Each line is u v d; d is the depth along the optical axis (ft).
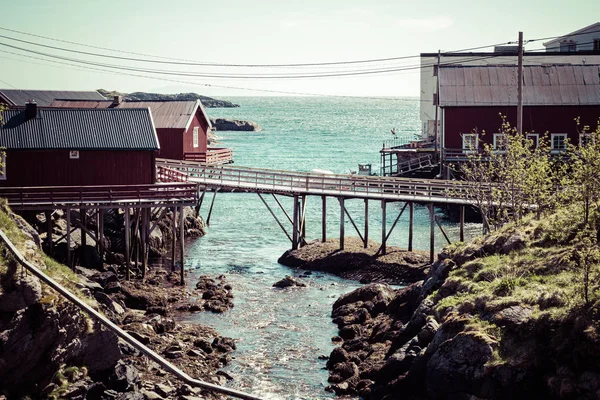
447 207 191.83
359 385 82.58
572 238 88.53
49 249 119.44
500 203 113.70
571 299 72.90
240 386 84.07
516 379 69.46
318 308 112.68
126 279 122.93
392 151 220.23
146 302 110.32
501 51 241.96
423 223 178.50
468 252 97.66
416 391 77.66
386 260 133.69
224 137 465.06
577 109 187.01
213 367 88.38
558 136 187.93
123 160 129.59
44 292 76.07
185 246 156.04
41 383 74.64
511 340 72.13
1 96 240.73
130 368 80.94
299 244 150.82
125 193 122.93
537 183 106.32
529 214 112.27
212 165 164.14
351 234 166.81
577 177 91.71
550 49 260.01
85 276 115.34
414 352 80.53
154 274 129.08
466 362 72.43
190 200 125.39
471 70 196.13
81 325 78.28
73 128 129.90
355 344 93.76
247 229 176.04
